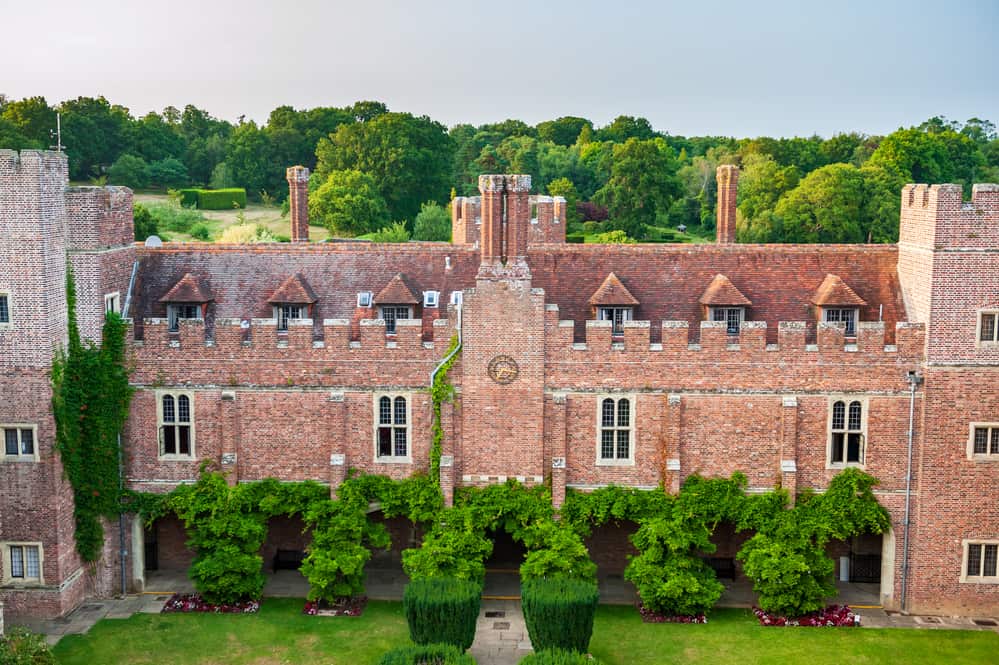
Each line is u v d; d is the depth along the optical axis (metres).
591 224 113.62
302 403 44.06
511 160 143.88
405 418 44.03
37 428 41.41
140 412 44.28
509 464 43.78
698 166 136.62
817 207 107.56
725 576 46.16
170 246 48.84
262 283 48.06
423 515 43.19
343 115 141.50
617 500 43.25
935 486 42.94
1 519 42.06
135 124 139.12
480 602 40.69
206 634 40.97
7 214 40.41
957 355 42.31
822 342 42.78
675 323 42.81
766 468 43.50
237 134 140.12
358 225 108.50
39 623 42.03
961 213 41.62
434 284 47.88
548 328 43.09
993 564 43.41
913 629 41.97
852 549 46.03
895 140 122.81
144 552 46.38
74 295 42.72
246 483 44.41
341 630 41.31
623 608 43.31
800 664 38.69
